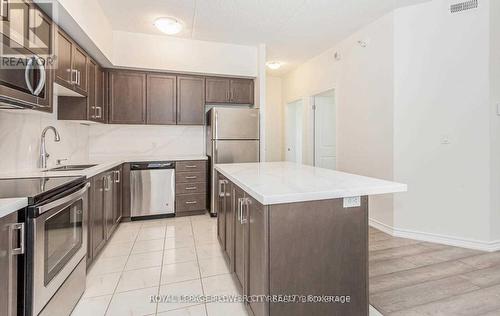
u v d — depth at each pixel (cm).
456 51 270
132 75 389
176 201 387
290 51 438
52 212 141
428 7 283
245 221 169
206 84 423
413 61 291
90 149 395
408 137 295
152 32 372
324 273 143
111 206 299
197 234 317
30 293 125
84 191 187
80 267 185
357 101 359
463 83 267
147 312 173
